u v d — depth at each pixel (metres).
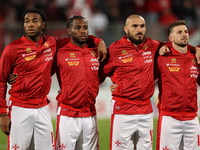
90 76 17.17
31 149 17.05
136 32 17.17
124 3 46.81
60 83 17.67
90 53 17.53
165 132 17.58
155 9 46.53
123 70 17.39
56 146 17.33
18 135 16.17
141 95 17.20
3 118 15.78
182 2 47.94
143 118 17.36
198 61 17.41
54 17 44.47
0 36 34.41
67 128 17.06
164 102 17.62
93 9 44.12
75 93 17.00
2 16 45.53
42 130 16.53
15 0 46.50
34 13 16.44
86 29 17.19
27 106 16.30
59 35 35.59
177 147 17.61
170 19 45.88
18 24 35.62
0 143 26.06
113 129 17.58
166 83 17.61
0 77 15.96
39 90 16.38
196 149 17.72
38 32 16.48
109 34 36.50
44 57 16.62
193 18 47.62
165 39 36.53
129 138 17.39
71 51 17.36
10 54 15.99
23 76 16.22
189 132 17.61
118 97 17.59
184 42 17.48
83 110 17.25
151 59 17.58
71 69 17.05
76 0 39.66
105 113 35.16
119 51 17.61
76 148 17.78
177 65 17.58
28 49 16.28
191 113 17.67
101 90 35.50
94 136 17.61
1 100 15.80
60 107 17.41
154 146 25.03
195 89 17.75
